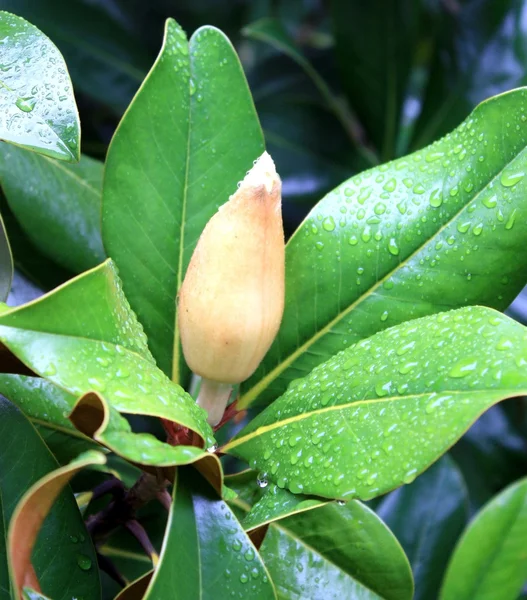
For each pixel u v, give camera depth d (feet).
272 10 4.67
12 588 2.04
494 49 3.25
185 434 2.26
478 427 3.49
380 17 3.30
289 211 3.37
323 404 2.21
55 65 2.20
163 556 2.05
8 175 2.67
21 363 2.14
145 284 2.41
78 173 2.75
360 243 2.39
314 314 2.39
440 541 2.95
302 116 3.49
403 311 2.36
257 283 2.19
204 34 2.50
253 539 2.19
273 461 2.22
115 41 3.25
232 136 2.48
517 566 2.56
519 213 2.32
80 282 2.08
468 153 2.37
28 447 2.27
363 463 2.11
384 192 2.40
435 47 3.36
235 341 2.22
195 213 2.45
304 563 2.49
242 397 2.41
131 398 2.06
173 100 2.45
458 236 2.35
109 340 2.10
